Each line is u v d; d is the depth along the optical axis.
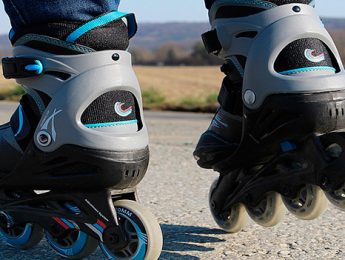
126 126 1.27
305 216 1.34
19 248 1.39
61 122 1.25
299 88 1.28
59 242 1.32
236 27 1.37
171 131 4.02
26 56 1.29
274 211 1.40
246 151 1.38
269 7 1.33
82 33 1.25
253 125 1.35
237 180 1.44
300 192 1.33
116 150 1.24
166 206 1.76
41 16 1.27
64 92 1.25
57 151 1.26
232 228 1.49
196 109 7.21
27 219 1.32
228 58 1.40
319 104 1.28
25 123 1.31
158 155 2.70
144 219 1.23
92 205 1.25
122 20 1.30
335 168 1.23
